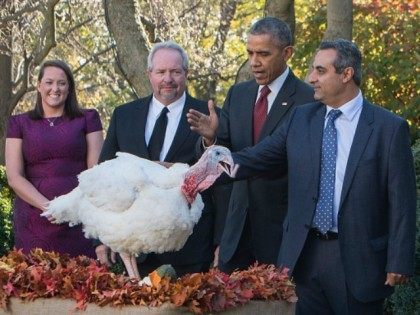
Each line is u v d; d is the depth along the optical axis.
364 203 7.91
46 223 9.50
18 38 22.72
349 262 7.93
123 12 14.69
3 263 6.91
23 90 22.75
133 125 9.08
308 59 19.89
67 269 6.67
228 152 7.14
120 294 6.36
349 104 8.06
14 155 9.59
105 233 7.13
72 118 9.67
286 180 8.65
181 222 7.02
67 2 22.50
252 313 6.73
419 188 10.85
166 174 7.13
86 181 7.14
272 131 8.75
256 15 30.09
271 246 8.73
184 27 23.56
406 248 7.87
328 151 8.04
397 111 19.00
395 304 10.83
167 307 6.33
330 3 13.27
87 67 27.70
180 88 9.00
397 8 19.61
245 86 9.10
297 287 8.12
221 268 8.88
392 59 19.14
